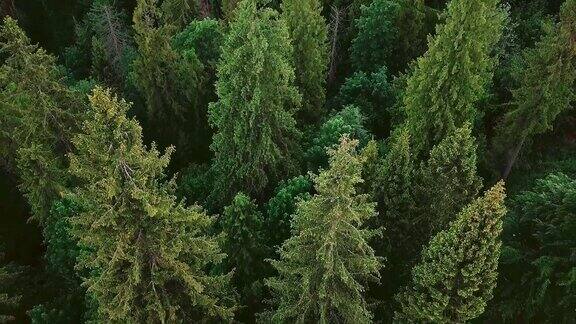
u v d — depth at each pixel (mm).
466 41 27312
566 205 25297
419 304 20672
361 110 41125
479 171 37406
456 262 18562
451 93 29188
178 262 20172
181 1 49719
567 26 28562
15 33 28828
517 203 30234
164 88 39844
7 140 35094
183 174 39438
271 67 27594
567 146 38781
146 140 43219
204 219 20766
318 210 17922
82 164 17406
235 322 24047
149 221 18859
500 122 35969
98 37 49906
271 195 33344
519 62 38500
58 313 28875
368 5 49031
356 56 46938
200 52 44688
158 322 21562
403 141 23703
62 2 61594
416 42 45938
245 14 25531
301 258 20094
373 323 23859
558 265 24781
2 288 30281
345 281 19172
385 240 26188
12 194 38969
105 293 19859
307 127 37969
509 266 26797
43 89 31266
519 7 47406
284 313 21328
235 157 30844
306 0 35188
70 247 30078
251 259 27109
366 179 26516
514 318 26750
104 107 15805
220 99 29344
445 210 24750
